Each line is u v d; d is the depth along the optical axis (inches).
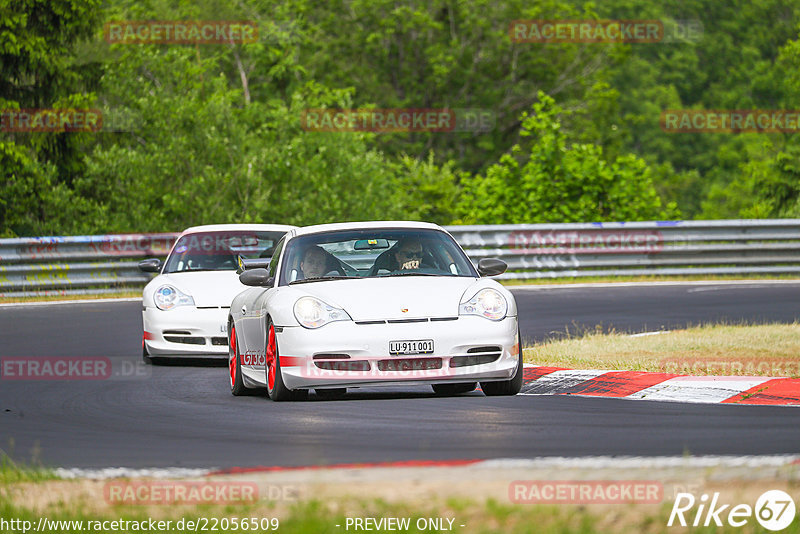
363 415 1222.3
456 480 798.5
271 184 4404.5
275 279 1440.7
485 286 1374.3
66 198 4239.7
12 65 4468.5
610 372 1470.2
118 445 1094.4
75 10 4522.6
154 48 4653.1
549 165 4360.2
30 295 3127.5
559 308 2659.9
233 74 7440.9
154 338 1859.0
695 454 942.4
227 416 1267.2
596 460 893.8
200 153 4279.0
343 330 1301.7
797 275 3629.4
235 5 7593.5
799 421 1124.5
